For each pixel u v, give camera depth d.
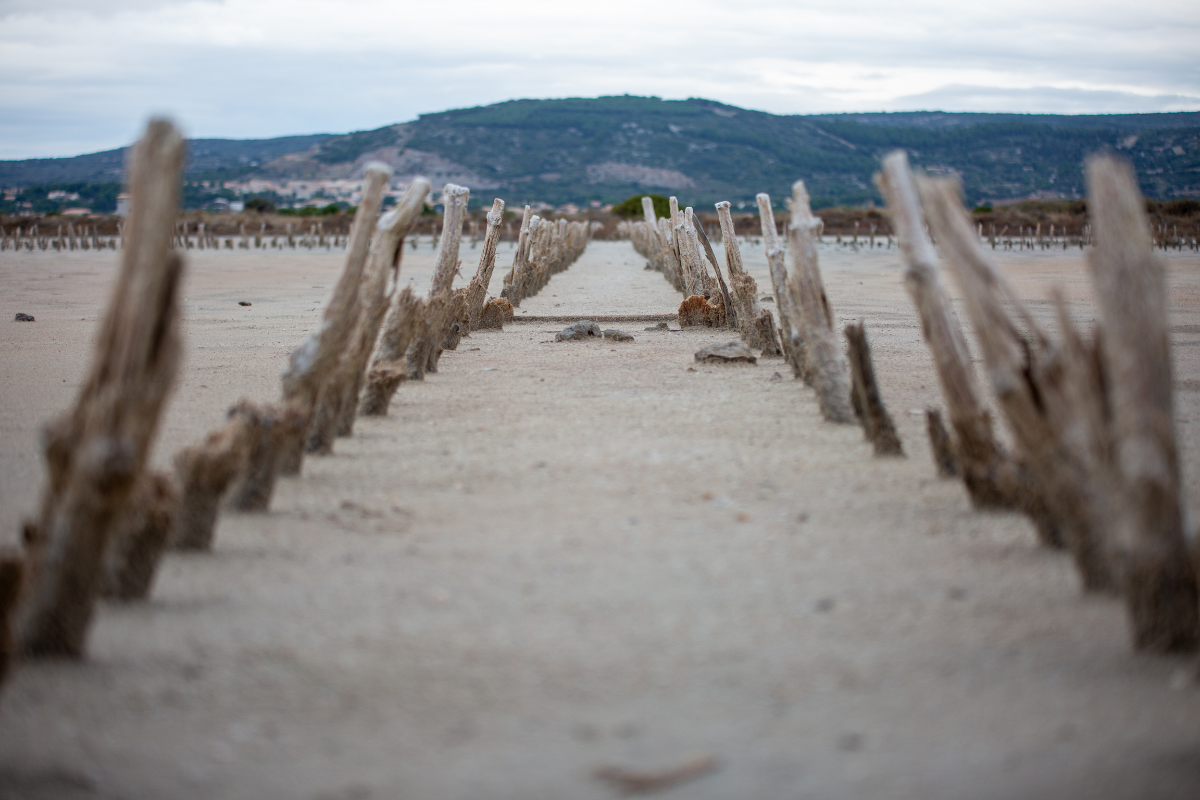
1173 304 19.66
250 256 45.44
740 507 5.97
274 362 12.12
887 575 4.79
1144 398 3.74
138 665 3.79
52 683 3.62
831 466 6.97
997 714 3.43
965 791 2.98
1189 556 3.79
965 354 6.17
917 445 7.69
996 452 5.82
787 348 11.66
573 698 3.55
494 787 3.00
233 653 3.91
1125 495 3.86
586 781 3.03
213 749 3.21
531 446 7.62
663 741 3.26
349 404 7.88
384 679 3.70
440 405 9.38
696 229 16.38
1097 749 3.20
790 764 3.12
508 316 16.86
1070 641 3.99
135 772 3.08
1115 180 3.86
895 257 43.69
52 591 3.77
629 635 4.09
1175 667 3.72
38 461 7.14
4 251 49.91
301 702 3.52
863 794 2.96
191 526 5.08
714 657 3.87
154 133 3.72
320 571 4.86
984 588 4.61
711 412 8.98
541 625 4.19
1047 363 4.62
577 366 11.92
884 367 11.84
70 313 18.64
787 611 4.34
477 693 3.59
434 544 5.28
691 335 15.24
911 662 3.82
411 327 9.73
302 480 6.61
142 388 3.76
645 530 5.51
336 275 31.05
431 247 56.03
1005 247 52.97
